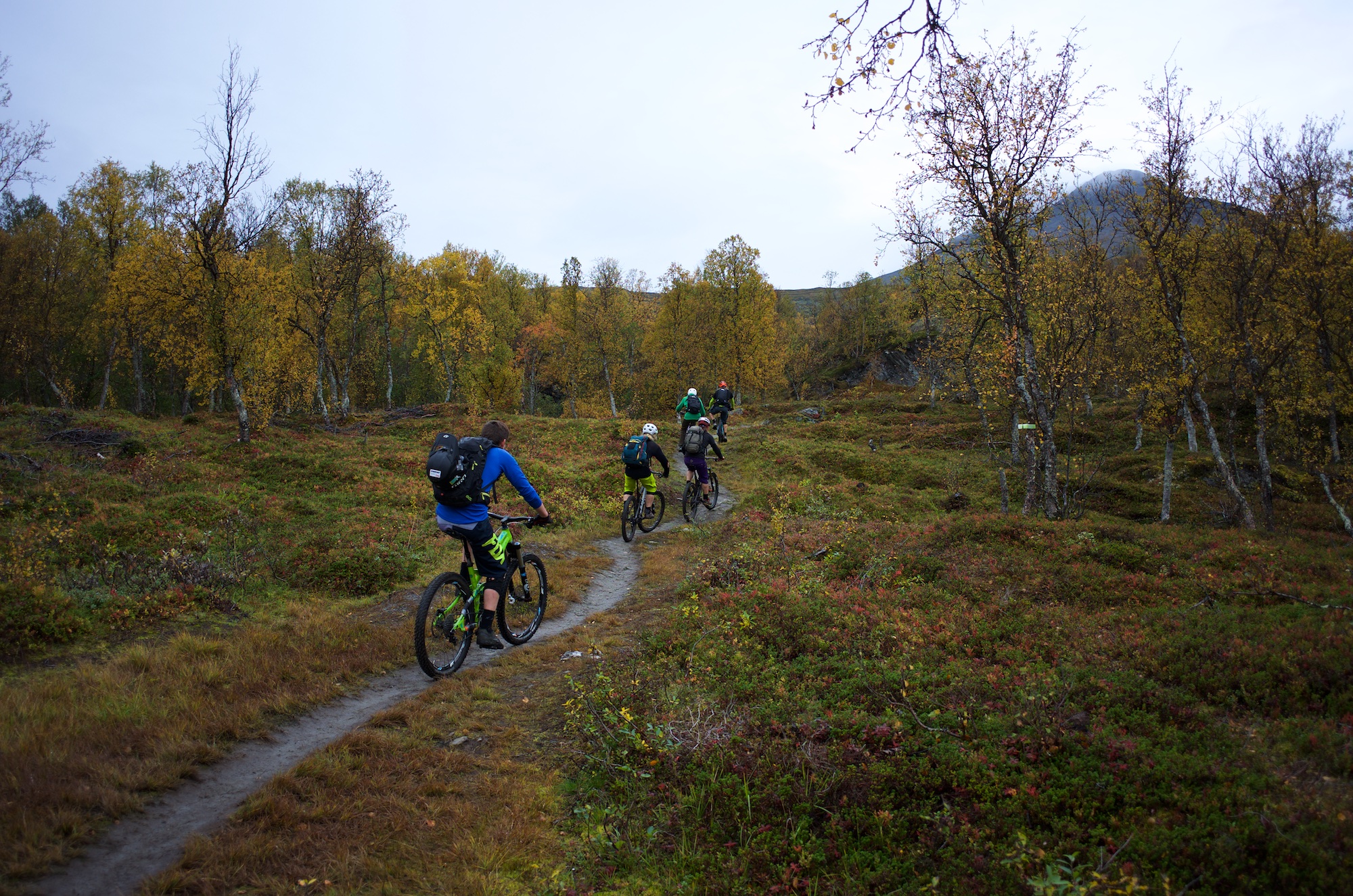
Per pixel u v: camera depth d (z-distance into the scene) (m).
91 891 3.09
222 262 22.61
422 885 3.43
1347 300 17.72
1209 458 29.53
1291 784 3.42
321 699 5.61
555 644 7.30
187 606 8.02
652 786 4.43
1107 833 3.27
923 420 40.66
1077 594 7.39
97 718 4.76
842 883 3.30
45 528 10.44
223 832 3.65
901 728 4.53
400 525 13.15
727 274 50.06
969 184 14.69
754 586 8.24
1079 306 16.36
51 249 40.47
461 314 43.03
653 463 23.50
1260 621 5.76
